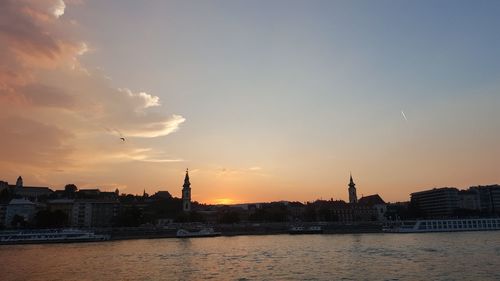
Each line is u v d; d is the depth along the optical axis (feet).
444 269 287.69
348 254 398.62
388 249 437.58
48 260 392.27
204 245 585.22
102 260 387.55
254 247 522.47
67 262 373.40
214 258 394.52
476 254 368.48
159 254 443.32
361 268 302.25
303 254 412.77
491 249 408.05
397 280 251.39
